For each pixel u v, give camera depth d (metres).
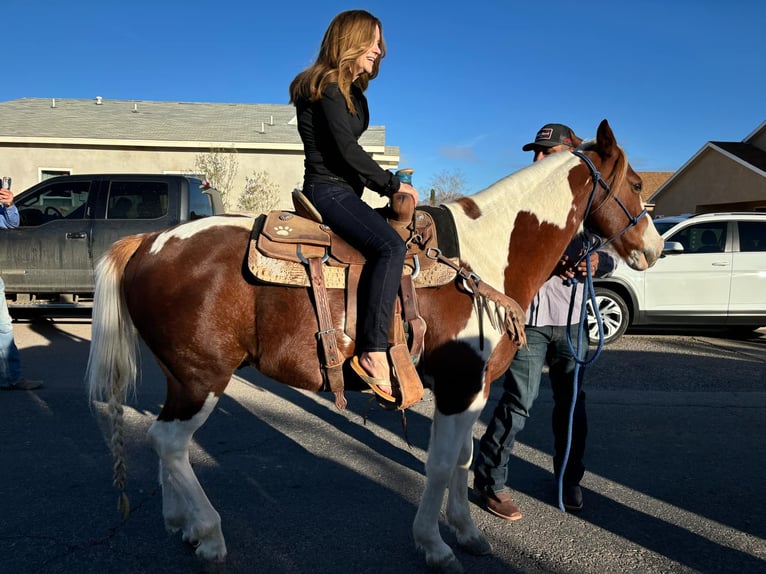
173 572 2.67
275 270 2.45
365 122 2.67
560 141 3.35
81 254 8.06
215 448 4.17
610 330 7.89
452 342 2.57
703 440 4.43
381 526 3.11
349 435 4.48
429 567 2.70
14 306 8.16
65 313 9.69
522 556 2.86
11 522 3.05
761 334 8.84
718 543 2.98
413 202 2.49
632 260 3.11
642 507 3.37
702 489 3.60
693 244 7.99
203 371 2.56
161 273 2.54
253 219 2.72
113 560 2.74
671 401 5.39
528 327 3.14
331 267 2.50
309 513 3.24
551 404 5.36
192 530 2.73
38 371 6.13
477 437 4.54
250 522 3.12
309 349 2.49
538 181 2.90
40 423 4.55
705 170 20.33
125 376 2.71
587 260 3.05
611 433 4.57
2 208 5.21
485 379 2.68
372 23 2.48
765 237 7.92
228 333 2.54
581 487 3.63
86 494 3.38
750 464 3.98
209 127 21.00
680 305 7.87
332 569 2.71
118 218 8.13
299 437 4.42
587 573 2.72
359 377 2.57
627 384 5.98
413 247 2.56
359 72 2.58
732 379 6.18
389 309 2.40
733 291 7.82
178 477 2.59
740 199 18.61
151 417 4.80
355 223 2.46
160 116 21.92
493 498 3.26
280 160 19.62
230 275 2.52
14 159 18.39
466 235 2.72
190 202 8.35
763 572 2.73
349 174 2.62
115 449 2.67
